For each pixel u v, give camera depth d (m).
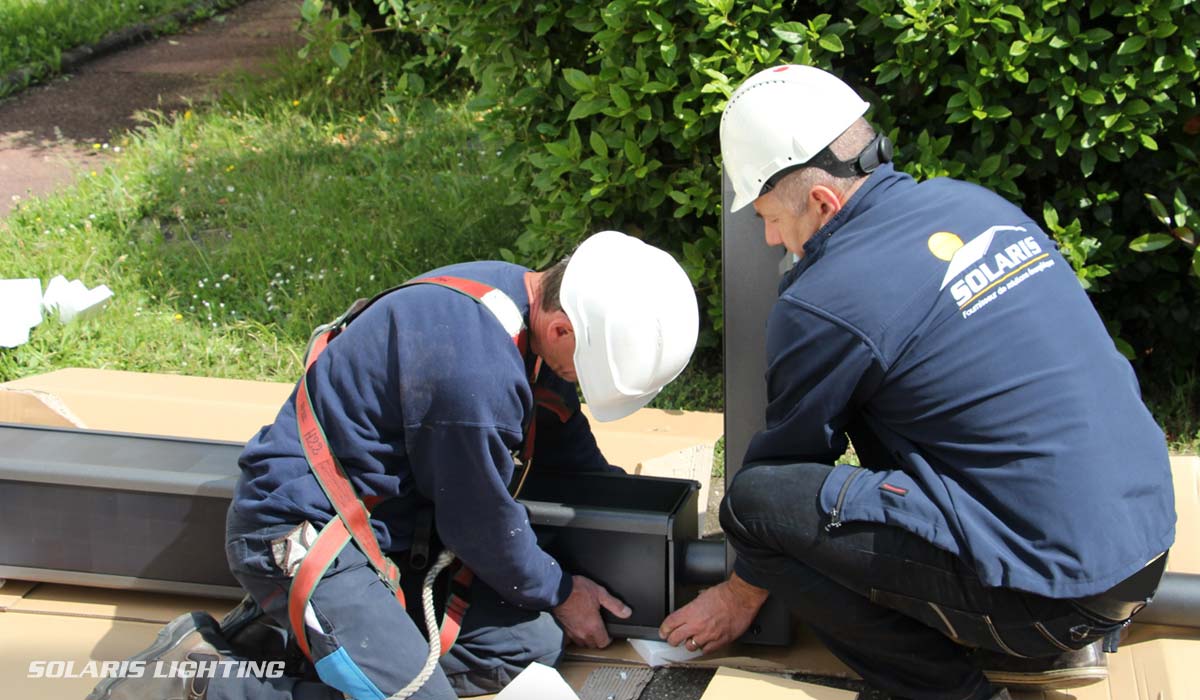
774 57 3.41
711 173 3.73
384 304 2.24
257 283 4.71
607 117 3.74
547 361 2.29
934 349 2.07
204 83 7.67
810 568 2.28
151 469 2.67
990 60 3.30
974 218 2.14
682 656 2.56
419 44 7.09
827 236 2.20
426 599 2.37
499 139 4.14
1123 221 3.67
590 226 3.97
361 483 2.25
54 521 2.73
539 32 3.71
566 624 2.57
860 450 2.40
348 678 2.20
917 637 2.28
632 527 2.50
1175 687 2.29
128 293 4.68
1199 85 3.42
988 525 2.04
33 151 6.54
